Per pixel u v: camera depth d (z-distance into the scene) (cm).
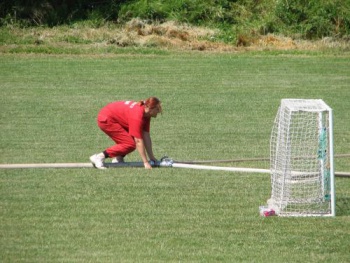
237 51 8206
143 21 9256
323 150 3206
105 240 2786
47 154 4122
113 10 9619
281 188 3209
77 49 8038
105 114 3700
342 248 2753
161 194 3366
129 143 3725
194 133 4703
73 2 9800
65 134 4622
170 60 7556
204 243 2778
